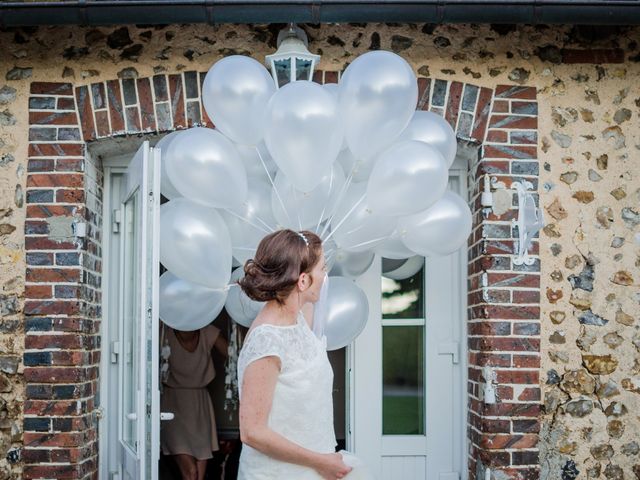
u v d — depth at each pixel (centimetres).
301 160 293
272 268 242
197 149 305
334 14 363
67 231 379
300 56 353
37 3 357
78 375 374
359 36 393
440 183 302
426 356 416
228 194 311
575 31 396
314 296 252
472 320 402
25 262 378
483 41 394
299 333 245
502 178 389
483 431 379
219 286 320
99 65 387
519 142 391
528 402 380
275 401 237
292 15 363
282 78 361
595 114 394
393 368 418
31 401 373
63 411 373
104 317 411
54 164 382
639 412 384
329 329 335
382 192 303
